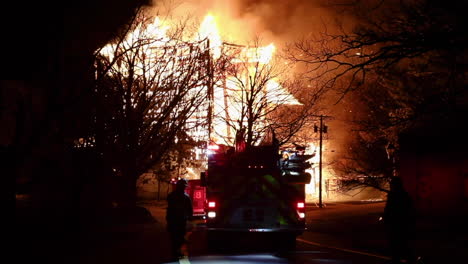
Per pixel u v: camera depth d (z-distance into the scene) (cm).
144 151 2227
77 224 1730
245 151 1549
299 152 1488
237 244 1580
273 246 1521
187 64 2270
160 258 1212
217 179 1429
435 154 2194
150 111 2394
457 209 2072
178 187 1227
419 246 1448
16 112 1261
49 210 1912
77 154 1783
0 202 1123
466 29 1091
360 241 1725
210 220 1414
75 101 1291
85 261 1131
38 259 1122
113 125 2006
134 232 1775
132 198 2198
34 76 1485
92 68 1424
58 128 1480
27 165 1534
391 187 1063
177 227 1211
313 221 2797
